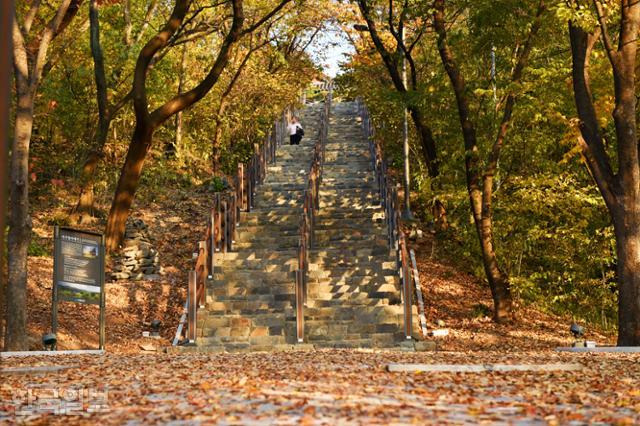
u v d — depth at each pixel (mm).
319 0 36438
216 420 7188
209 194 35000
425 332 20906
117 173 32906
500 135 22547
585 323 23797
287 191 28812
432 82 23859
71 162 31000
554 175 23797
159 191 33938
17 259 17500
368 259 22828
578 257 25438
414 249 27797
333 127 39500
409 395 8805
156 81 31719
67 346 19344
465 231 26125
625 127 17859
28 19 18453
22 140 17578
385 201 26219
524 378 10570
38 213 29578
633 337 17859
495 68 23891
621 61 17703
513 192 25031
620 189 18062
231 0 26375
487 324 22516
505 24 21484
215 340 19375
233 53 37688
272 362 13000
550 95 22391
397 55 25672
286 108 39719
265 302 20922
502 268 25234
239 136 41500
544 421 7203
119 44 27609
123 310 22844
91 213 29266
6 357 15336
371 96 32438
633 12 17516
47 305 21719
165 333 21609
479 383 9977
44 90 28656
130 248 25484
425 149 28188
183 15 25547
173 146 38781
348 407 7762
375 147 30812
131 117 33688
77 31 28703
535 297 24562
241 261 22609
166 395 9047
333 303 20891
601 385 9969
